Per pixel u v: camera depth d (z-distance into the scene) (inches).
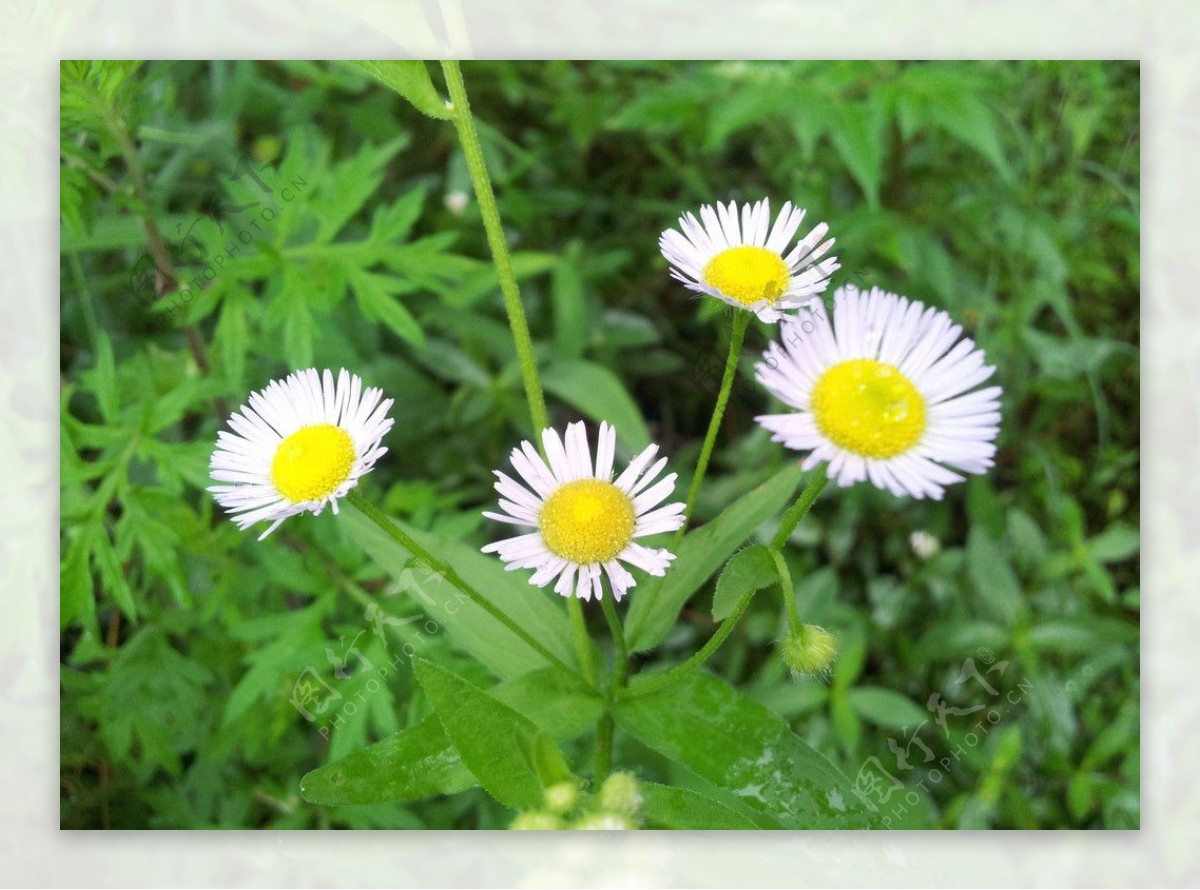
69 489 6.0
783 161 8.5
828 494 7.9
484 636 5.1
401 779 4.4
